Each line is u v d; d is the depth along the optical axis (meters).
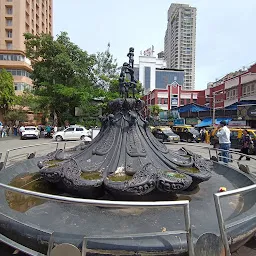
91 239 2.32
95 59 28.77
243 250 3.17
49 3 62.84
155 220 3.20
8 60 43.72
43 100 26.44
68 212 3.43
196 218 3.30
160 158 4.47
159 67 74.38
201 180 4.10
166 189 3.59
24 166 5.88
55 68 26.73
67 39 27.88
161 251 2.38
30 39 28.22
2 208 3.20
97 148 4.59
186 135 25.22
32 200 3.91
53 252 2.22
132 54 5.15
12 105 38.22
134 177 3.61
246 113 22.59
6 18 44.91
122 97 5.08
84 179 3.68
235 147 17.69
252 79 26.83
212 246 2.26
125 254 2.37
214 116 27.66
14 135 33.25
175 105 46.06
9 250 3.03
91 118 27.33
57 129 26.88
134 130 4.70
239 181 4.97
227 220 2.90
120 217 3.28
